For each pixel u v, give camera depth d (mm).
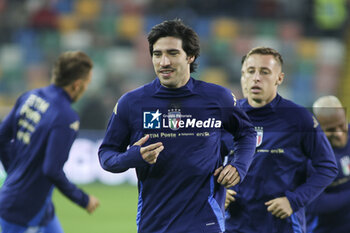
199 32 56875
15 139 12812
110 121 10922
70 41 55875
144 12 58219
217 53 56000
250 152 10961
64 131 12398
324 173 12461
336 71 55938
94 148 40562
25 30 55938
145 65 55031
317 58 56281
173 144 10406
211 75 55000
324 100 14461
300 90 55312
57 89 13047
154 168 10398
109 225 27016
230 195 12695
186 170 10328
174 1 58062
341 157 14523
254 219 12727
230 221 13000
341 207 14633
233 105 10828
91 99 49094
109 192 37750
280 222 12594
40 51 55188
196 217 10305
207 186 10453
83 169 40250
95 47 55844
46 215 12648
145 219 10586
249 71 12812
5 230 12414
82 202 12953
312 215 14914
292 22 57875
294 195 12289
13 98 52844
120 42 56406
